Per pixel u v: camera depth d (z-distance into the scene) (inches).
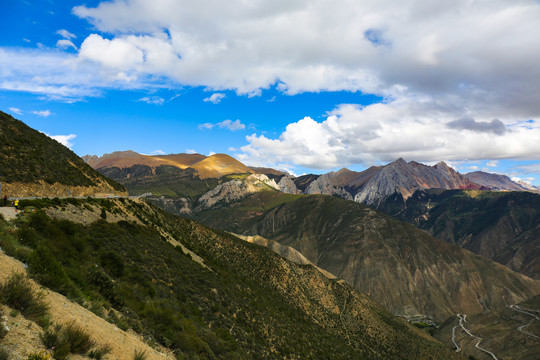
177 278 1279.5
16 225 788.0
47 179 1696.6
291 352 1482.5
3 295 357.7
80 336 372.5
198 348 714.8
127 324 588.1
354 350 3021.7
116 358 412.2
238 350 972.6
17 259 509.7
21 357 288.4
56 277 508.7
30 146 1883.6
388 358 3405.5
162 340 635.5
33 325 354.3
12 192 1411.2
